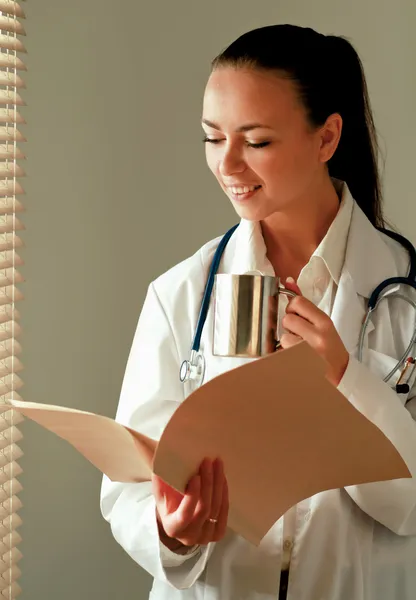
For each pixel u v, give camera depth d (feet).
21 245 5.23
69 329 6.26
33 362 6.06
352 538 4.20
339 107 4.35
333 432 3.35
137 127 6.48
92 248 6.33
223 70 4.01
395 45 7.26
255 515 3.70
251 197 4.08
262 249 4.51
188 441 3.23
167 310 4.60
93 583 6.63
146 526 4.11
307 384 3.11
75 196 6.17
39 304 6.04
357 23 7.16
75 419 3.44
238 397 3.13
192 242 6.90
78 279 6.27
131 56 6.38
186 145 6.76
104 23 6.20
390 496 3.99
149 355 4.58
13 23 4.96
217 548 4.24
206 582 4.25
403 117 7.38
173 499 3.77
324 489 3.65
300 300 3.84
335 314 4.35
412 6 7.23
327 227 4.59
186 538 3.65
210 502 3.45
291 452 3.47
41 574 6.30
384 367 4.28
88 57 6.13
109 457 3.76
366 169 4.83
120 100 6.36
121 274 6.54
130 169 6.48
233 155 3.98
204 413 3.14
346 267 4.45
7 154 5.08
